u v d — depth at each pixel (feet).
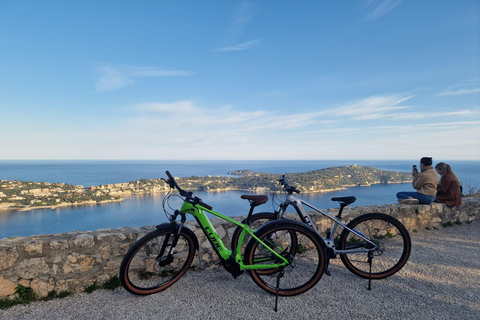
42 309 7.68
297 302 8.07
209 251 10.59
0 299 7.86
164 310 7.63
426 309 7.66
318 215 12.73
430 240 14.23
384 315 7.35
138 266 9.32
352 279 9.67
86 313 7.48
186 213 9.05
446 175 17.46
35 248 8.21
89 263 8.83
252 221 11.19
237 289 8.93
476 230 16.34
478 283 9.37
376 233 13.84
